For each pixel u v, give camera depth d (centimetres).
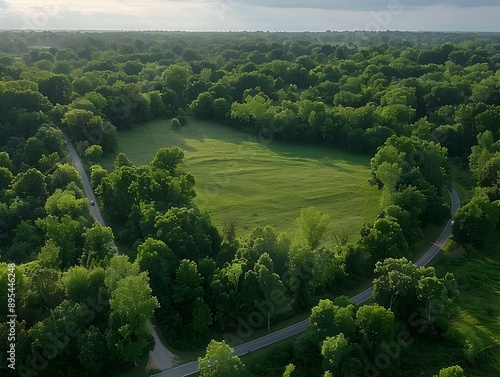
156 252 8712
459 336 8281
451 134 17250
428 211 11725
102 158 15800
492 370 7738
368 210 12712
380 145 16700
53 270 8256
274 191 13862
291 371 6950
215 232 10350
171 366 7600
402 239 10044
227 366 6694
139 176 11594
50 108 17362
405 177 12362
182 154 13425
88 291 8081
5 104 16300
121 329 7138
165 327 8281
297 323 8675
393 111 17788
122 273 8125
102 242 9531
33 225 11031
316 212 9762
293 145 18262
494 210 11400
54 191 12375
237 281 8481
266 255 8738
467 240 11325
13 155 14062
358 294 9450
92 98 18238
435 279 8244
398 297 8456
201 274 8738
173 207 10400
